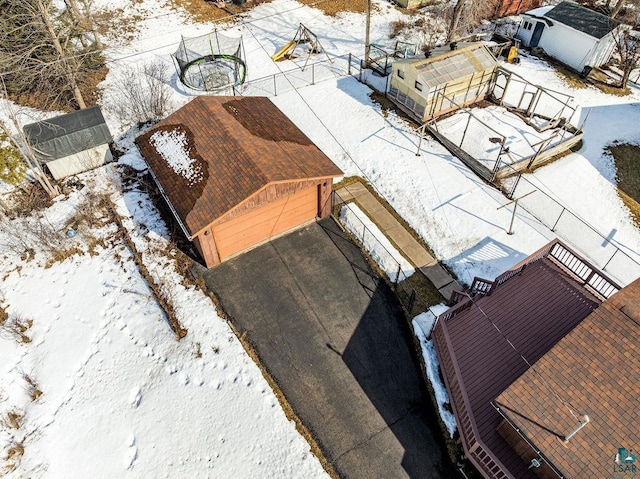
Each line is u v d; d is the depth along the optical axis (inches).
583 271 722.8
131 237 831.7
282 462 581.3
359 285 771.4
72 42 1126.4
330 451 591.5
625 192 952.9
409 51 1242.6
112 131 1035.9
